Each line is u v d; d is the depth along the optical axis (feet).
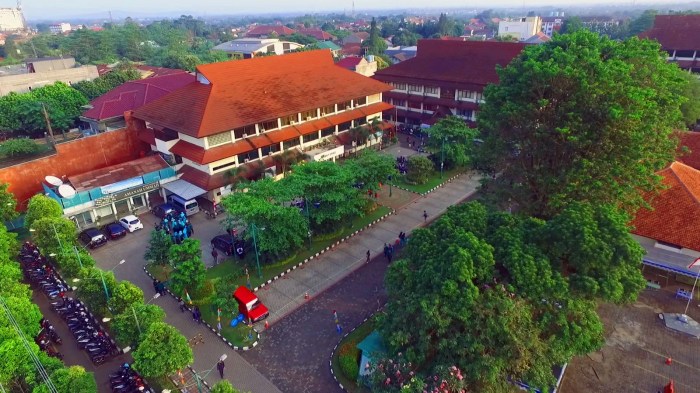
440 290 84.58
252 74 203.72
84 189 165.68
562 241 90.38
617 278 86.28
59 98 285.02
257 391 96.94
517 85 127.75
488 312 81.41
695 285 118.11
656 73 121.90
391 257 144.25
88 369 104.58
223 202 139.23
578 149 115.24
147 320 98.53
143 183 174.19
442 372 78.84
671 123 124.16
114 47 633.61
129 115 198.29
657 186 115.14
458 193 192.34
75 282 119.34
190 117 176.86
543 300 86.94
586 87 110.11
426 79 261.44
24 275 139.64
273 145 196.24
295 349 108.58
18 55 605.73
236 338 112.16
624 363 99.45
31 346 91.97
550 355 82.43
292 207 140.97
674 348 102.83
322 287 131.85
